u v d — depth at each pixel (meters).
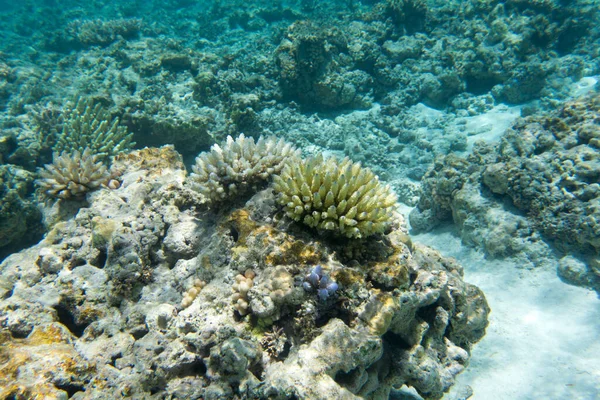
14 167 1.36
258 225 0.62
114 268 0.66
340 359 0.48
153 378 0.53
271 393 0.47
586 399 0.71
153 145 1.61
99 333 0.61
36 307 0.61
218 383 0.50
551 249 1.00
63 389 0.52
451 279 0.69
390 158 1.80
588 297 0.90
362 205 0.60
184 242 0.69
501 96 2.00
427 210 1.36
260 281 0.56
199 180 0.69
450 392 0.76
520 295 0.97
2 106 1.80
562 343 0.83
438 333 0.64
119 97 1.72
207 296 0.59
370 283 0.57
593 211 0.92
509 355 0.83
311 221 0.60
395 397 0.71
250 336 0.53
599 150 1.00
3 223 1.17
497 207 1.11
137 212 0.76
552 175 1.03
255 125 1.87
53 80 1.98
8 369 0.50
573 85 1.91
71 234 0.78
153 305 0.64
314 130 1.93
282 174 0.65
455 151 1.72
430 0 2.66
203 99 1.86
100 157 1.22
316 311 0.53
